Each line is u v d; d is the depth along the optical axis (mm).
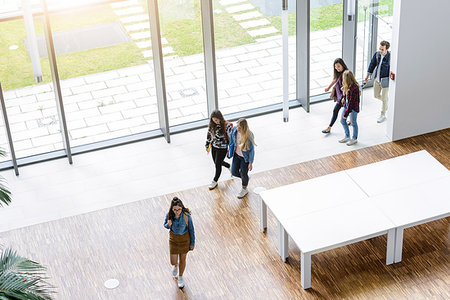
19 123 10750
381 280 8203
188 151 11062
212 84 11273
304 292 8102
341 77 10688
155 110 11453
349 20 10922
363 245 8773
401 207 8359
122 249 9008
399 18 10094
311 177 10227
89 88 10891
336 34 11703
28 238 9320
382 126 11477
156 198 9977
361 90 11531
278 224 8516
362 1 10758
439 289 8016
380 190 8688
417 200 8453
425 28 10305
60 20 10156
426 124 11148
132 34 10656
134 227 9406
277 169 10469
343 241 7883
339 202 8516
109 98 11094
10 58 10141
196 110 11641
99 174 10617
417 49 10430
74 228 9461
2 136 10727
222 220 9438
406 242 8812
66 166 10867
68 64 10562
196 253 8852
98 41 10531
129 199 9992
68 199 10078
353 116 10727
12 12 9781
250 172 10438
